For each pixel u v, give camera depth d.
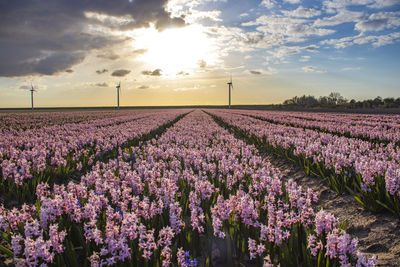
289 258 3.24
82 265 3.56
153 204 4.23
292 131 15.77
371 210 5.31
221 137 14.17
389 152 8.55
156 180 5.96
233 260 3.58
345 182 6.33
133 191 5.62
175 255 3.60
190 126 21.75
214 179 6.65
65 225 3.98
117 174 6.95
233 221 4.12
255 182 5.57
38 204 4.69
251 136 15.50
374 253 4.11
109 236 3.18
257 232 3.86
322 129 18.27
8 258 3.81
